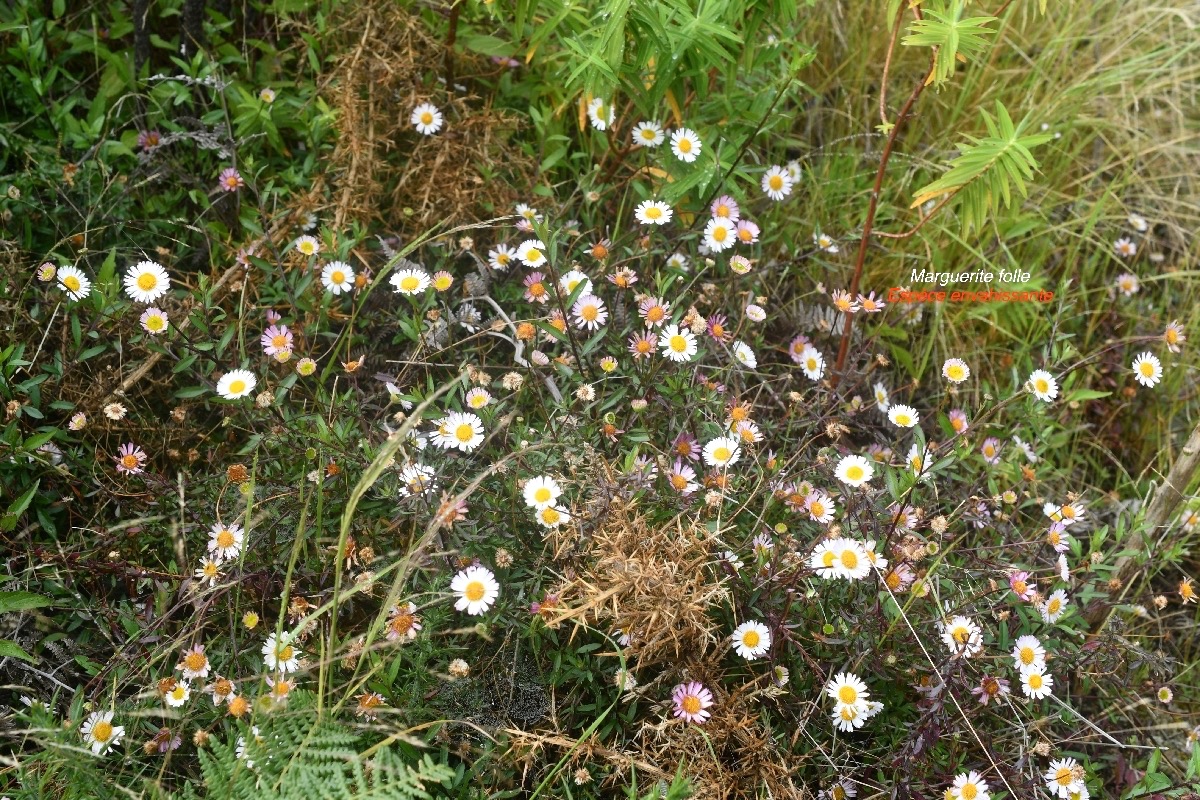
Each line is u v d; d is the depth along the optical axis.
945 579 0.76
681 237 0.86
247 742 0.63
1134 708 0.79
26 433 0.78
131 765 0.67
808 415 0.84
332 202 0.87
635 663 0.70
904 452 0.88
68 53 0.91
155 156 0.88
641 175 0.91
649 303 0.80
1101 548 0.86
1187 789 0.71
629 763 0.66
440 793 0.66
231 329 0.76
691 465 0.76
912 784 0.69
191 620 0.71
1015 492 0.84
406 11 0.91
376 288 0.85
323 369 0.82
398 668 0.67
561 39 0.86
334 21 0.93
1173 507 0.82
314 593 0.72
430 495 0.71
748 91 0.93
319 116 0.89
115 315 0.78
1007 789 0.71
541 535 0.72
